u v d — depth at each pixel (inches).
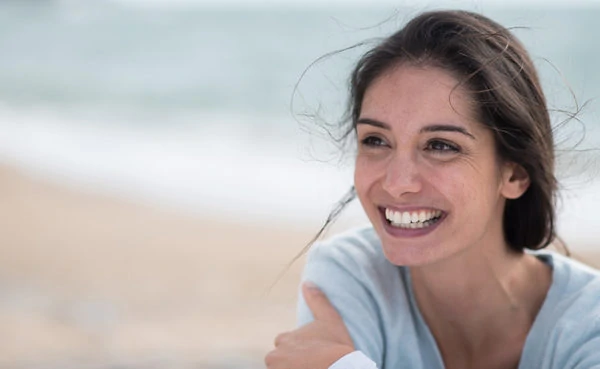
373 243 135.2
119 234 512.4
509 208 128.6
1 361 273.7
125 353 285.0
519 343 127.1
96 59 1620.3
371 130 117.7
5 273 422.0
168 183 665.6
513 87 117.0
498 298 125.8
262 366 261.6
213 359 271.4
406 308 128.1
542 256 133.4
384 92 116.3
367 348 125.9
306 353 120.7
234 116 1041.5
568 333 118.0
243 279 422.6
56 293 389.4
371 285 128.3
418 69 114.9
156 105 1156.5
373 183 118.3
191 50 1686.8
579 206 464.1
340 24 160.2
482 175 116.3
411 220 116.6
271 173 684.7
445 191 114.0
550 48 1378.0
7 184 630.5
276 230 530.0
